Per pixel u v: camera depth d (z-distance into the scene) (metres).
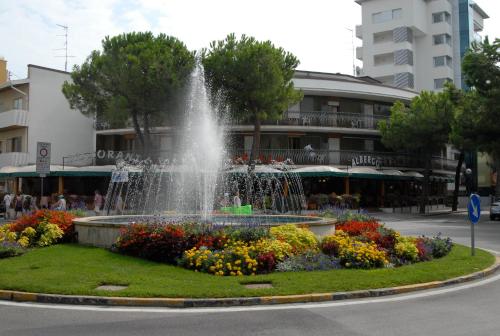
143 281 9.69
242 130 43.47
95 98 36.06
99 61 33.88
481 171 67.50
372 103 48.75
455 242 18.86
